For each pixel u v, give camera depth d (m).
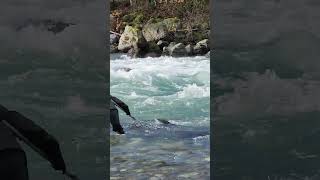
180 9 25.67
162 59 20.86
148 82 14.91
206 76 15.52
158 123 9.00
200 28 24.28
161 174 5.31
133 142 7.25
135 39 22.81
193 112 11.01
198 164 5.81
